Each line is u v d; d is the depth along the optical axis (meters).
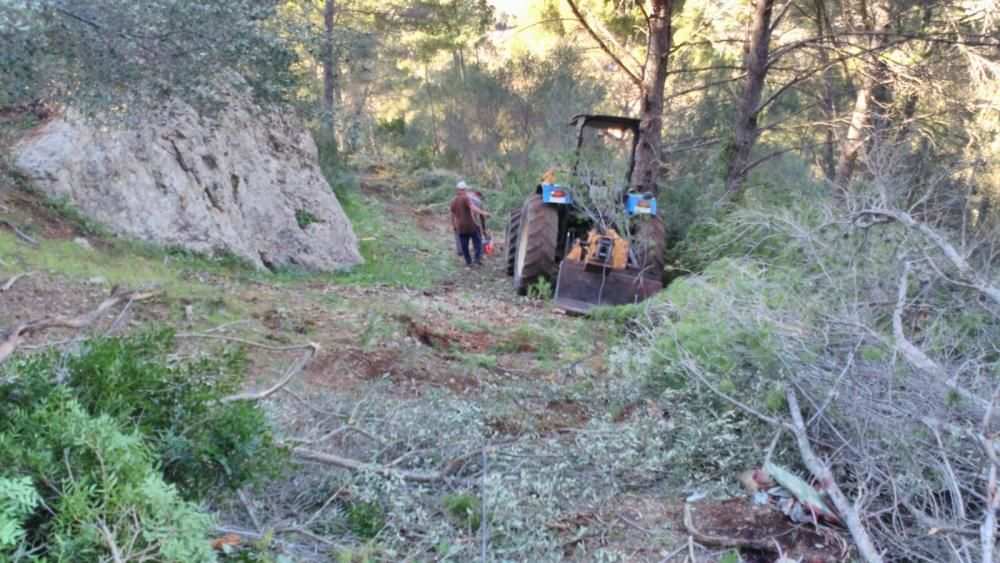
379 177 21.34
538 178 12.60
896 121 13.14
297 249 10.40
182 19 4.41
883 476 3.87
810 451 3.93
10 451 2.35
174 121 8.57
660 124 11.75
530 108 21.52
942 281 5.00
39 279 6.19
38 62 4.18
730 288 5.60
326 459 3.70
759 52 12.16
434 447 4.27
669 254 10.36
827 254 5.62
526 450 4.44
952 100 12.26
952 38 12.85
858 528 3.42
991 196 7.36
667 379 5.22
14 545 2.11
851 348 4.48
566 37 19.52
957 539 3.37
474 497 3.79
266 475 3.34
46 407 2.59
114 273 6.68
